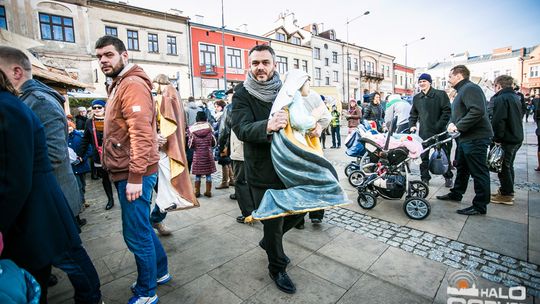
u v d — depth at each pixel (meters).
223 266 2.48
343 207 3.84
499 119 3.54
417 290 2.06
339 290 2.10
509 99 3.48
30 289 1.27
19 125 1.25
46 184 1.50
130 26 20.20
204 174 4.55
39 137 1.48
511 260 2.40
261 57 2.00
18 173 1.23
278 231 2.08
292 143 1.84
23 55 1.96
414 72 55.00
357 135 4.99
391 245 2.75
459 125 3.29
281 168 1.88
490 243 2.69
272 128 1.77
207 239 3.03
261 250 2.76
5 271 1.20
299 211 1.83
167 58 22.12
